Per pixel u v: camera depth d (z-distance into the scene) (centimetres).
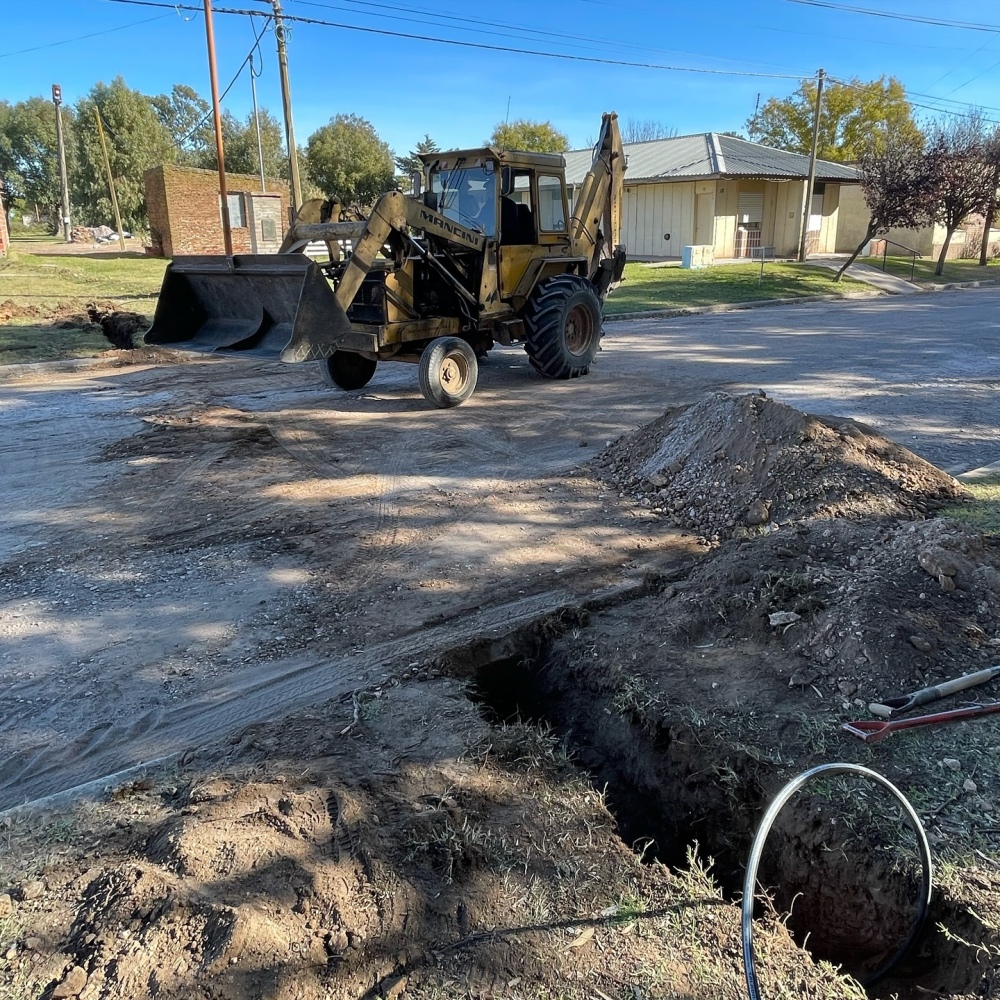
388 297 841
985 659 354
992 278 2738
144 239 4369
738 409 618
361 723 340
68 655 400
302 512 589
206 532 554
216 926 229
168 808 291
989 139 2591
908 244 3338
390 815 283
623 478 648
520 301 974
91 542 540
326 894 246
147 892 243
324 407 899
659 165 2973
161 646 408
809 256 3097
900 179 2378
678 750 332
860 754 312
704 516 565
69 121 6369
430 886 254
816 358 1195
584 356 1043
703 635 405
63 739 335
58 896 249
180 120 7094
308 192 4778
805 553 453
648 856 311
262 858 258
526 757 323
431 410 880
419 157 952
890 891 263
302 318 750
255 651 402
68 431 807
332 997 218
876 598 379
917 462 598
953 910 248
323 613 439
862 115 4462
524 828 283
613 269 1160
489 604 446
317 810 282
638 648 398
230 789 295
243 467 691
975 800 285
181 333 888
